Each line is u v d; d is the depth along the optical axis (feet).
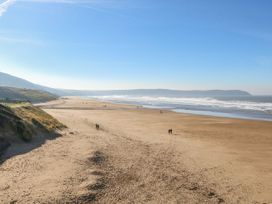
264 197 62.90
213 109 362.94
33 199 50.96
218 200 59.21
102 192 57.16
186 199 58.18
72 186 57.67
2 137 90.12
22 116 117.39
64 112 272.31
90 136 120.78
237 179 74.33
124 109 349.82
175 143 121.39
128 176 68.33
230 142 126.31
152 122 205.26
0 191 54.34
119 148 98.68
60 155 81.76
